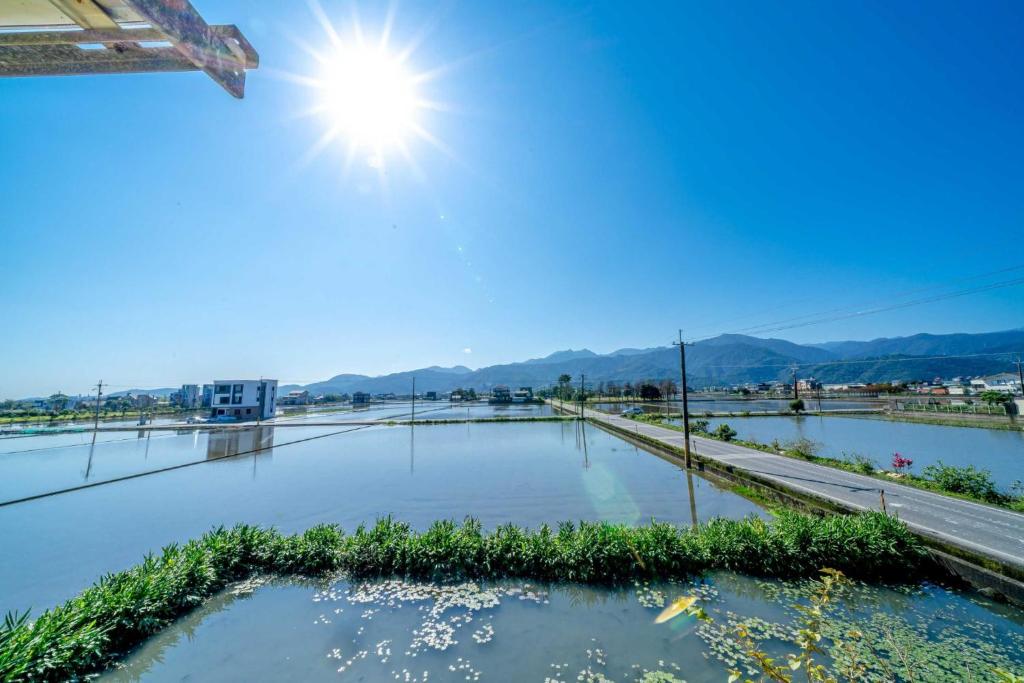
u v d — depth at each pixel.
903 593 9.18
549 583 9.70
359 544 10.55
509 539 10.63
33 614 9.15
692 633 7.84
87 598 7.70
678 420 48.59
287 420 64.56
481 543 10.56
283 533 13.95
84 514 16.47
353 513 15.97
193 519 15.63
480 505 16.72
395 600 9.10
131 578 8.51
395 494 18.61
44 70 1.82
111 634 7.47
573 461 26.38
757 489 17.48
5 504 17.92
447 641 7.69
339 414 82.69
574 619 8.36
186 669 7.04
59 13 1.58
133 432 49.34
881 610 8.58
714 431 36.00
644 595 9.20
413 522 14.76
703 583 9.63
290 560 10.41
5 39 1.72
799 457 23.03
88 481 22.42
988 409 43.72
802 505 14.70
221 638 7.84
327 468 25.23
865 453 26.50
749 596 9.12
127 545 13.19
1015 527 11.31
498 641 7.68
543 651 7.38
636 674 6.76
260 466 26.27
